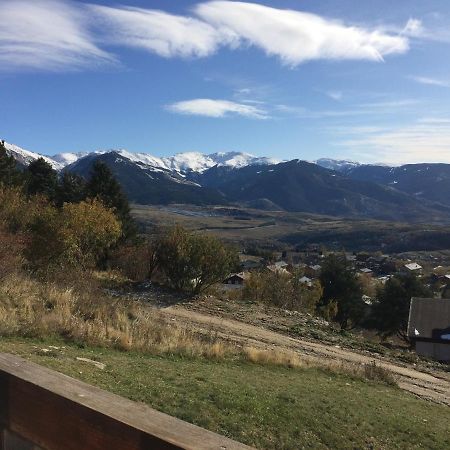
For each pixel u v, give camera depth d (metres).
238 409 7.81
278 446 6.94
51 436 1.86
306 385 10.93
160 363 10.39
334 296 47.50
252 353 13.14
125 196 40.69
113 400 1.81
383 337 50.06
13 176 40.50
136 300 19.33
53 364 8.12
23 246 20.30
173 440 1.49
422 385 14.52
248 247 146.12
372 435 8.16
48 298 13.68
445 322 40.38
